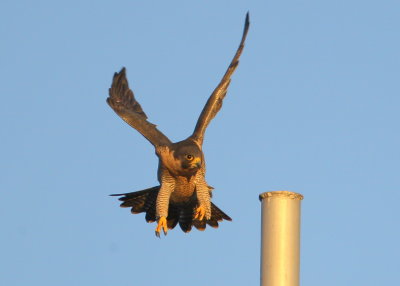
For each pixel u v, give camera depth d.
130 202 18.45
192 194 17.02
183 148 16.28
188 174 16.44
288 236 11.80
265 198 11.98
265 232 11.87
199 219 16.48
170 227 18.19
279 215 11.86
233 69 17.55
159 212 16.52
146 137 16.95
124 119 17.42
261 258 11.81
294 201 11.94
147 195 18.34
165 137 16.95
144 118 17.48
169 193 16.70
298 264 11.76
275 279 11.62
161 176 16.78
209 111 17.14
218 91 17.36
